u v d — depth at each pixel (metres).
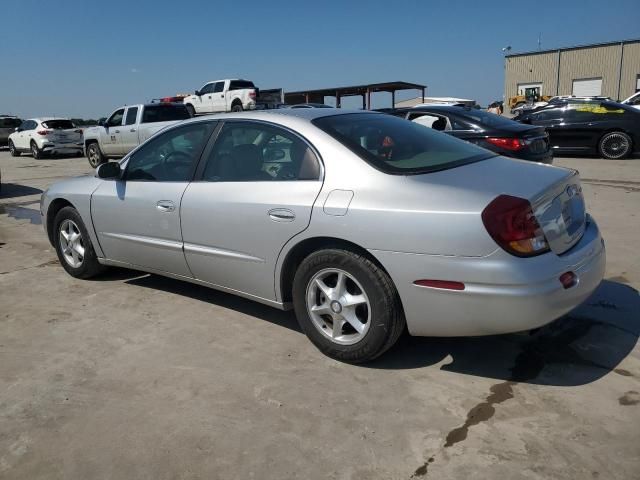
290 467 2.39
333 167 3.18
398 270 2.88
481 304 2.71
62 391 3.07
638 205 7.34
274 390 3.00
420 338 3.57
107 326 3.93
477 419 2.68
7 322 4.05
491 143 7.65
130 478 2.36
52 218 5.17
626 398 2.81
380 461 2.41
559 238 2.92
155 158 4.22
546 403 2.79
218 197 3.64
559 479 2.25
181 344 3.61
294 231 3.23
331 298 3.21
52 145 20.23
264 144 3.55
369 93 32.38
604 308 3.90
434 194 2.84
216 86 24.95
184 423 2.73
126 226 4.35
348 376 3.13
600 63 44.69
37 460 2.50
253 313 4.09
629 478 2.25
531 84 49.44
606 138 12.83
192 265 3.96
